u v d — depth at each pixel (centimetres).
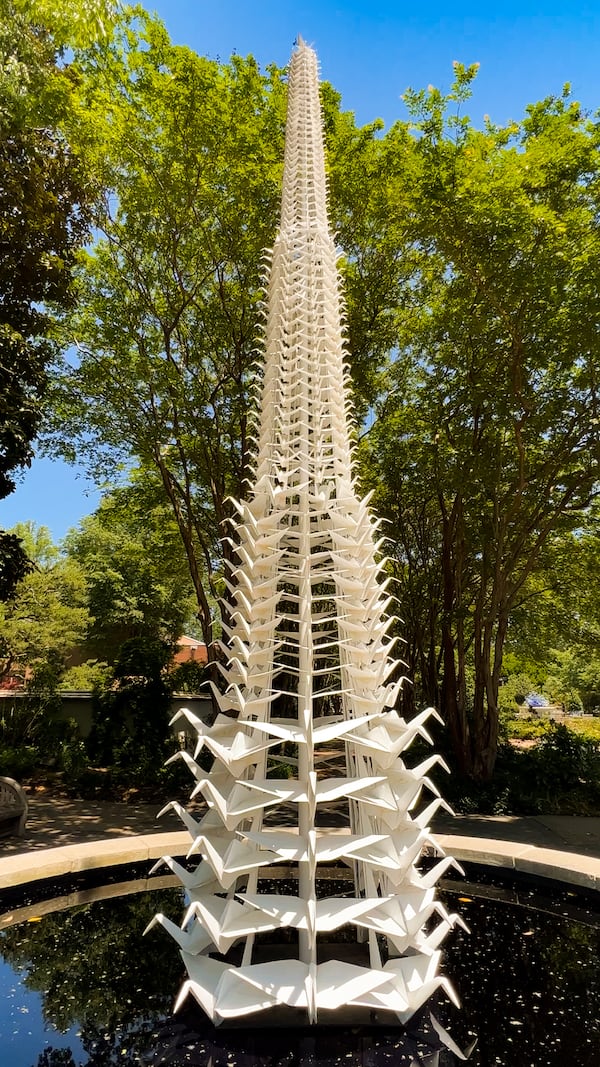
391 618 469
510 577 1546
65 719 1786
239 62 1123
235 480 1498
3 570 1062
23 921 515
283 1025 334
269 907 349
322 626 827
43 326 1166
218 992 335
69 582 2272
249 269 1264
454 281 1281
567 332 1045
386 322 1413
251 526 481
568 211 1033
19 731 1712
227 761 383
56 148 1154
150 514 1717
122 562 2845
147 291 1307
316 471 494
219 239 1252
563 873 598
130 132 1102
